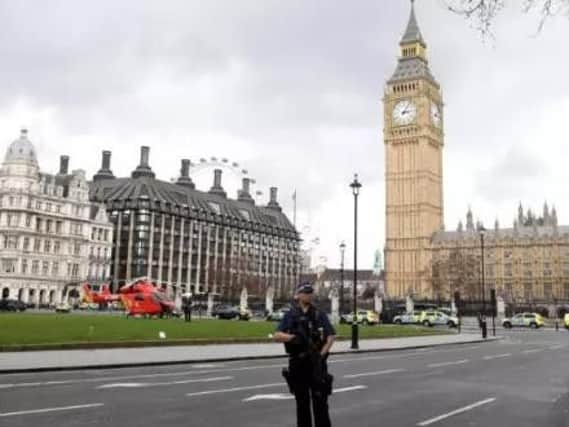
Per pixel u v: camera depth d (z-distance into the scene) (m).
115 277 142.12
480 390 17.33
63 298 122.00
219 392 15.41
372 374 21.09
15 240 115.69
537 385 18.75
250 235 180.25
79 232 127.94
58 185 129.00
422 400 15.09
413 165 172.62
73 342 27.42
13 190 116.19
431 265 160.62
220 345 32.88
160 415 11.98
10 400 13.40
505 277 170.62
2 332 30.91
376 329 56.72
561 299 148.12
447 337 49.50
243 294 97.38
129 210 144.25
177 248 152.62
